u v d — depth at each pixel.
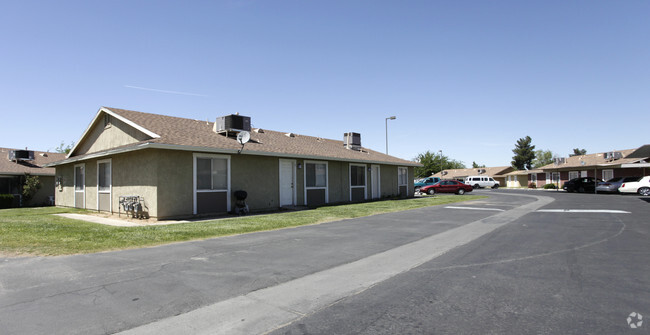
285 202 17.45
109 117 16.31
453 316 4.05
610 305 4.29
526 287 5.02
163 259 6.65
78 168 18.83
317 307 4.37
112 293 4.77
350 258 6.86
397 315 4.10
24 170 24.23
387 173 25.97
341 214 14.28
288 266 6.25
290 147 18.66
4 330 3.63
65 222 12.16
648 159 31.47
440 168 70.25
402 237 9.11
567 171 42.75
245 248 7.71
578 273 5.64
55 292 4.77
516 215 13.64
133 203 13.33
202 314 4.14
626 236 8.77
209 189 14.20
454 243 8.27
